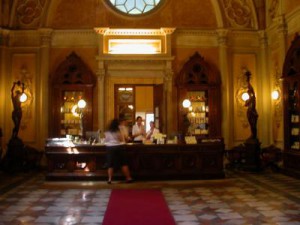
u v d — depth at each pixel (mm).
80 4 13875
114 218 6441
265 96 13812
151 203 7660
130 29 13539
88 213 6828
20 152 12445
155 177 10211
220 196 8336
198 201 7824
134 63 13625
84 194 8695
